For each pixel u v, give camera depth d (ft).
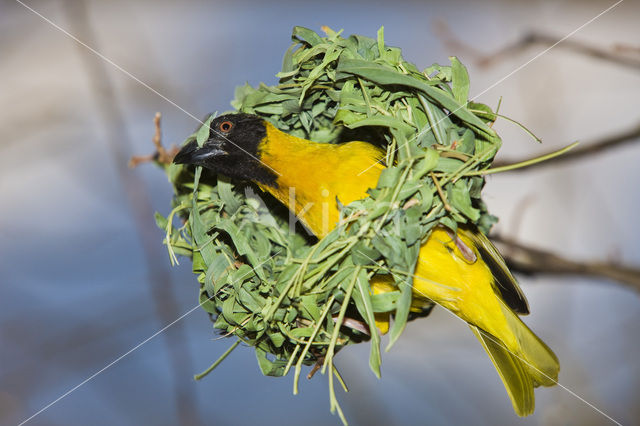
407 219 4.59
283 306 4.65
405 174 4.60
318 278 4.62
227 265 4.68
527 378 4.73
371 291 4.62
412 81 4.64
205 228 4.69
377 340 4.59
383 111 4.66
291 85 4.72
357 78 4.68
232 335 4.74
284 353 4.73
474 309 4.72
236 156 4.73
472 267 4.70
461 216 4.62
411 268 4.60
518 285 4.71
